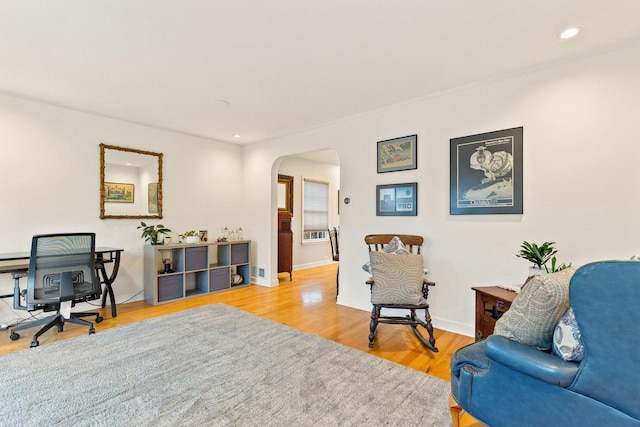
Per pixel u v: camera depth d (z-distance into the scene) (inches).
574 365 42.4
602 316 38.2
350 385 75.6
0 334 109.9
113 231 147.7
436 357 92.4
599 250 84.8
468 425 61.8
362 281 140.0
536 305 47.8
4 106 117.8
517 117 98.5
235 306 144.6
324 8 67.4
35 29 74.7
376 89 112.3
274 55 88.4
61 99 122.8
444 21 72.2
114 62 92.3
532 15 69.7
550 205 92.5
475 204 107.1
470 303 109.0
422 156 120.7
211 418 62.3
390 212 129.6
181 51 86.0
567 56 88.0
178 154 172.6
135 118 147.0
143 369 82.1
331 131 153.3
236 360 88.0
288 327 116.0
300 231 246.5
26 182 122.9
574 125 88.7
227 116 143.7
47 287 103.0
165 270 156.0
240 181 204.1
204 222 184.5
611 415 38.7
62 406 65.6
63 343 99.0
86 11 67.8
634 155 80.0
